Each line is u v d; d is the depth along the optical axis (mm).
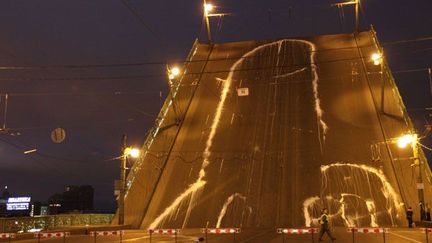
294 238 30688
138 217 43656
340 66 65188
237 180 45406
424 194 41938
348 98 56906
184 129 55031
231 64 70375
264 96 59594
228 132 53188
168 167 49031
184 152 50938
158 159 50719
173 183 46594
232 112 57094
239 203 42500
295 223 39375
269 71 66375
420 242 27312
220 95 61312
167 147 52219
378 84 59062
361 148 47750
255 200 42625
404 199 41000
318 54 70188
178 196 44750
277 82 62750
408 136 41375
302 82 61938
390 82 58125
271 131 52250
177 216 42188
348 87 59375
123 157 43844
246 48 75625
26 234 31969
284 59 69750
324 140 49594
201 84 65062
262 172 46062
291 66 67000
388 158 45812
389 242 27344
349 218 39250
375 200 41031
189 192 44938
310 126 52281
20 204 82875
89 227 38000
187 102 60750
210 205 42781
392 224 38312
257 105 57875
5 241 31375
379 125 50938
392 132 49344
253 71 67000
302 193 42750
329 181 43688
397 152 46406
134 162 51531
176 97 62375
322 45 73500
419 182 39406
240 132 52844
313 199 41844
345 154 47125
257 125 53719
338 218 39344
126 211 45219
